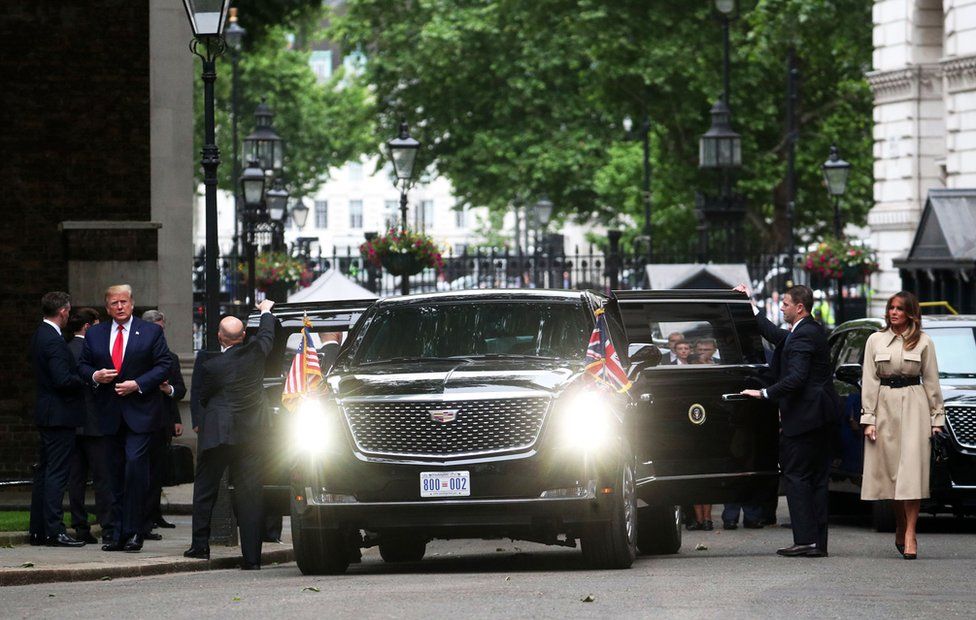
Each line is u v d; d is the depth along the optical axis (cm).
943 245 9488
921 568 4059
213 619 3097
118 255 6531
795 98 16038
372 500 3856
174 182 7181
